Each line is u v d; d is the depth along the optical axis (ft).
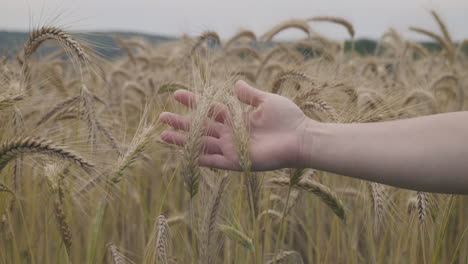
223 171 2.38
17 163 2.41
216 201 2.34
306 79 2.85
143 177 3.53
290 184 2.31
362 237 3.41
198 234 2.31
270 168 2.16
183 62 4.05
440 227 2.44
